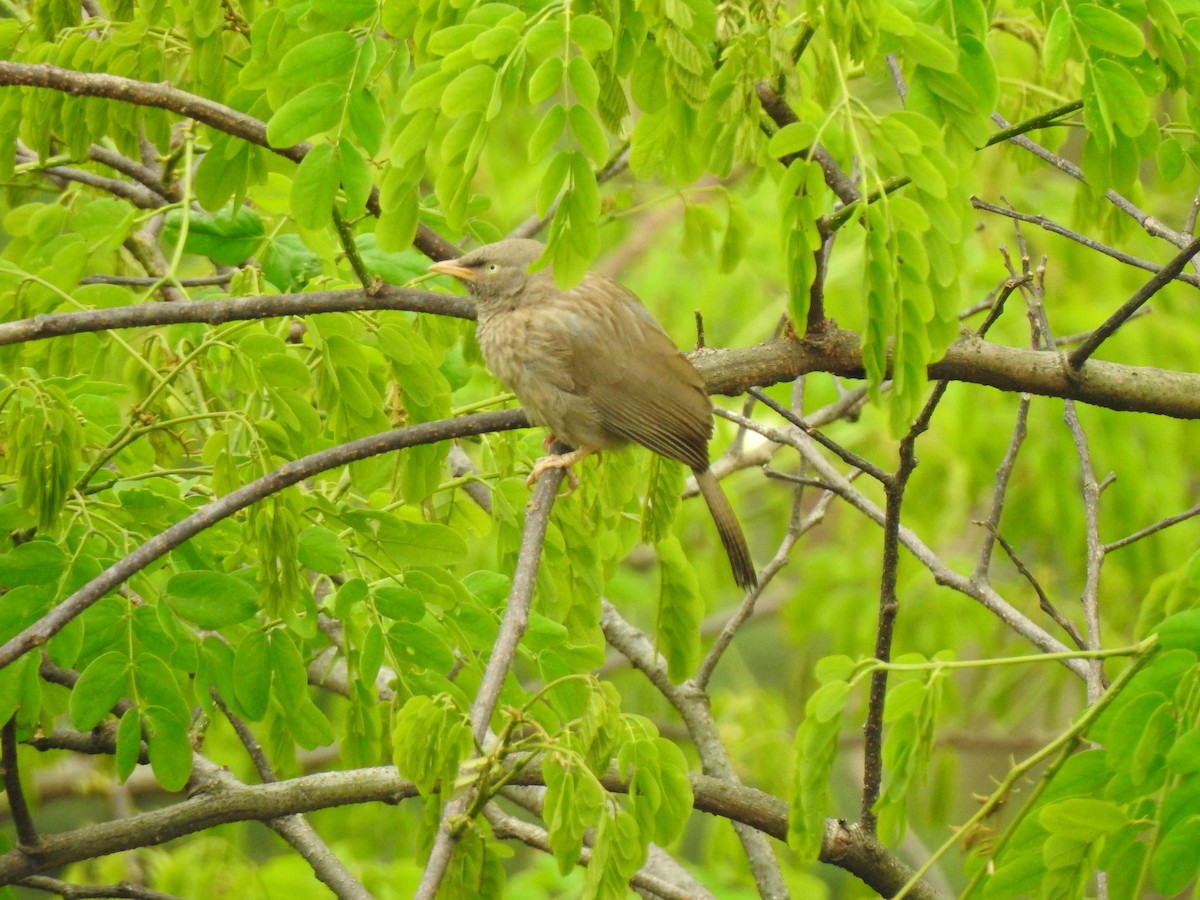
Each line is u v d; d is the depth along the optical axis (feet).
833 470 36.91
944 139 28.19
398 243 27.09
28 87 34.42
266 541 29.60
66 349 37.09
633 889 35.60
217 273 48.83
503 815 36.58
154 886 50.47
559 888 57.36
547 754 24.09
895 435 26.32
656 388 34.27
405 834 56.54
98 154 41.29
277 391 32.40
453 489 39.19
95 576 29.27
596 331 34.58
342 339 32.65
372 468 34.68
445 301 32.53
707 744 39.88
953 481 63.31
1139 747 23.79
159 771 28.86
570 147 24.11
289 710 30.45
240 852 52.44
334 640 37.42
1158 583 34.50
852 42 25.66
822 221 27.71
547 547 35.53
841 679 25.82
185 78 40.75
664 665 41.39
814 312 32.63
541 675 33.32
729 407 65.21
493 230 39.29
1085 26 27.91
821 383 64.90
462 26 24.93
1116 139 29.25
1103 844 23.80
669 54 25.08
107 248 35.70
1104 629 64.08
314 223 27.27
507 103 25.03
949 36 27.91
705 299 67.72
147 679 28.84
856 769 74.95
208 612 29.66
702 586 68.80
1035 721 78.95
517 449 37.45
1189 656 24.07
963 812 74.95
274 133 26.48
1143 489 61.57
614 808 23.81
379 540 32.71
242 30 34.19
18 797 31.58
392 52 27.35
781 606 79.30
